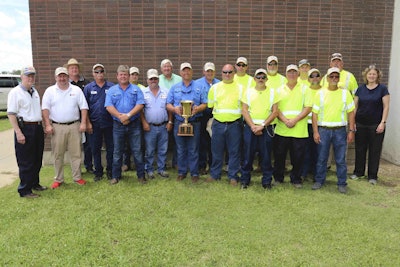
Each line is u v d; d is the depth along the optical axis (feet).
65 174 20.83
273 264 11.03
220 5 22.52
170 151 23.24
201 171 20.89
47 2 22.12
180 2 22.36
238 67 19.56
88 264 10.96
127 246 12.00
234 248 11.97
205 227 13.52
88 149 21.09
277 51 23.09
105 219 14.11
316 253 11.69
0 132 40.81
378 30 23.81
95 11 22.29
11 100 16.06
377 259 11.37
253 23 22.77
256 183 18.94
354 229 13.41
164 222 13.88
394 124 23.79
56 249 11.76
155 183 18.74
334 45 23.48
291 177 18.72
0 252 11.64
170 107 18.69
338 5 23.20
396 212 15.25
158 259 11.21
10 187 18.94
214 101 18.11
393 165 23.54
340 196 17.15
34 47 22.39
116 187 18.03
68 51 22.50
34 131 16.69
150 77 18.65
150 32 22.50
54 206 15.60
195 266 10.93
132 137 18.48
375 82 19.01
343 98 17.54
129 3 22.27
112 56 22.62
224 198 16.47
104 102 18.71
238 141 18.31
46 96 17.62
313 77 18.69
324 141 17.78
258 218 14.34
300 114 17.53
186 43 22.63
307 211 15.10
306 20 23.06
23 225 13.60
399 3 23.12
